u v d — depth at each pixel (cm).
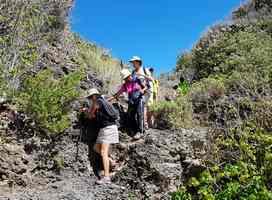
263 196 385
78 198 445
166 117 564
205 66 872
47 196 452
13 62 588
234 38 856
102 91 646
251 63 680
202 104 602
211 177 431
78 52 759
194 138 509
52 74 598
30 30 662
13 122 523
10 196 445
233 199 401
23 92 546
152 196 459
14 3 668
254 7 1017
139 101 550
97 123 523
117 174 495
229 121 521
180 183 466
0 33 638
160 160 484
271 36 847
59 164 502
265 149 442
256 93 552
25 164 492
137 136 533
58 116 536
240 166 429
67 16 794
